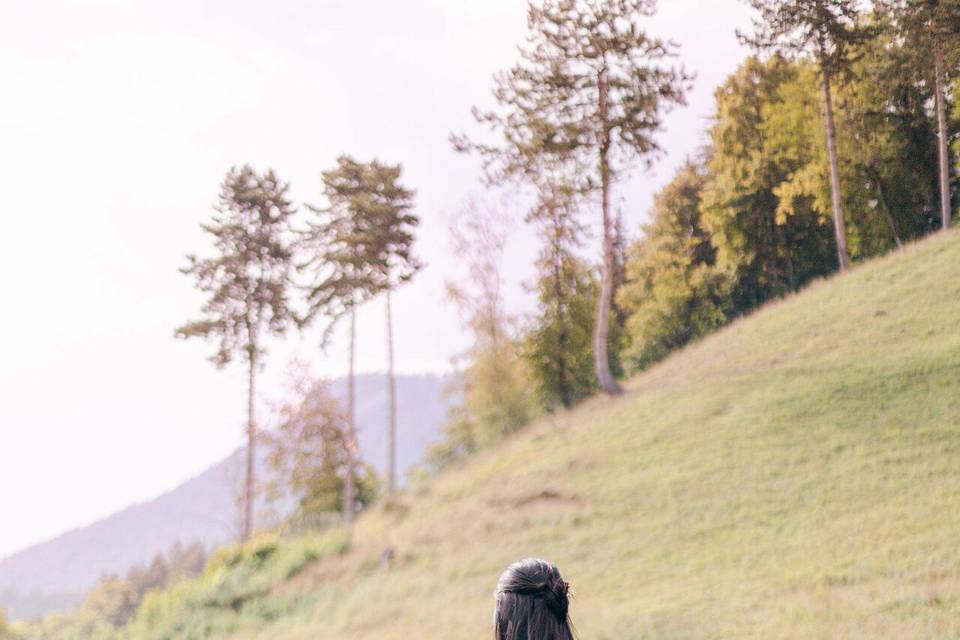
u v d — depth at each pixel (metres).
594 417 31.64
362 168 52.09
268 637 22.39
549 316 53.25
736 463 21.59
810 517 17.58
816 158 46.19
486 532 23.98
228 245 56.75
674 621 13.81
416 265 51.84
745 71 52.44
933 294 28.31
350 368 51.97
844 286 33.09
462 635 17.30
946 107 45.25
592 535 20.77
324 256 51.84
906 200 47.31
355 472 59.19
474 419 58.34
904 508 16.50
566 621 2.32
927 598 11.85
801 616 12.43
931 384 22.06
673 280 58.97
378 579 23.86
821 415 22.61
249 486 50.59
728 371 29.06
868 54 43.06
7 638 67.62
